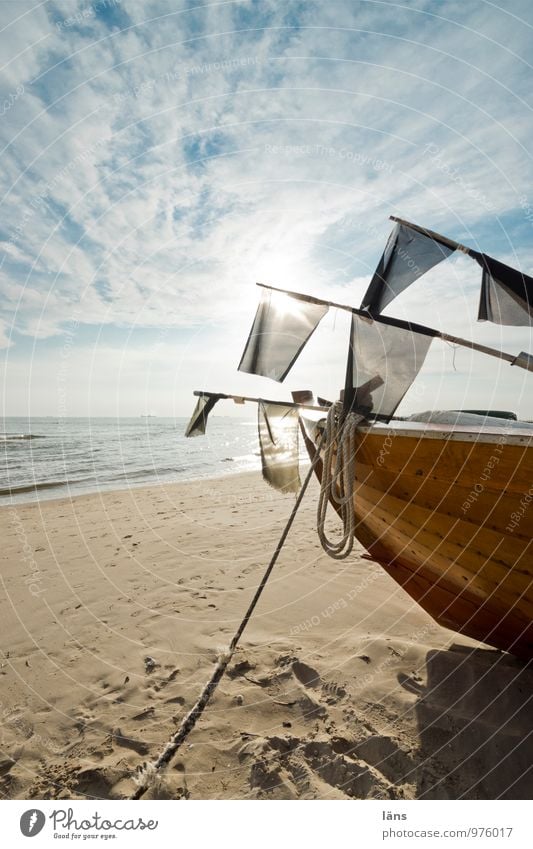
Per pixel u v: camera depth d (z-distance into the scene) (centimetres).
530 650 297
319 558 548
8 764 243
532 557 244
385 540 356
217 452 2409
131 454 2264
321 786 221
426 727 253
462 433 251
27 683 313
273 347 358
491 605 291
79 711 283
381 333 319
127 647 356
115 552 606
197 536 673
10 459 2014
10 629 394
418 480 286
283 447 384
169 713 278
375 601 423
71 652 352
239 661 326
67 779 232
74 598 456
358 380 317
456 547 284
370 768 228
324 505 329
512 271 334
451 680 290
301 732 256
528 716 254
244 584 477
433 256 338
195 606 426
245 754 241
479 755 232
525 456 226
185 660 335
